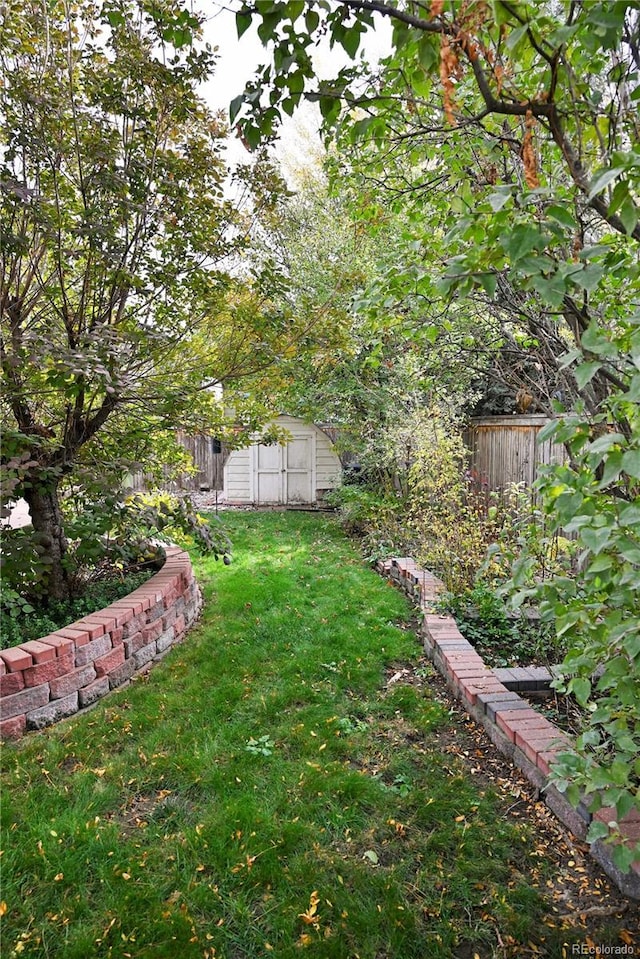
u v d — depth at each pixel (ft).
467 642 12.25
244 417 16.24
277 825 7.41
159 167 13.14
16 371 11.96
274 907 6.24
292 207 31.17
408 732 9.84
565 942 5.86
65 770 8.59
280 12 4.57
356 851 7.07
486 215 5.13
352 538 26.71
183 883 6.51
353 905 6.26
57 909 6.17
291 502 37.58
